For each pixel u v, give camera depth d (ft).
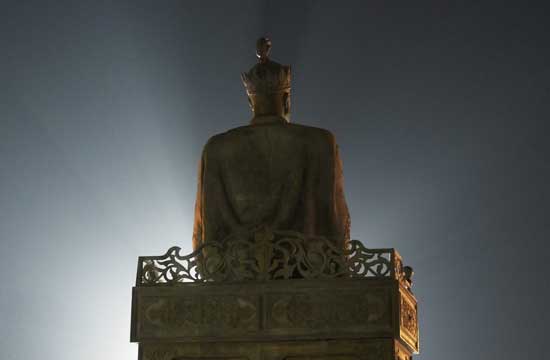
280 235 37.99
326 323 35.35
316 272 35.76
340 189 40.47
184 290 36.24
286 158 39.52
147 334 36.09
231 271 36.11
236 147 39.93
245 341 35.70
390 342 35.09
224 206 39.50
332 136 40.50
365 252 35.81
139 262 36.81
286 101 41.93
